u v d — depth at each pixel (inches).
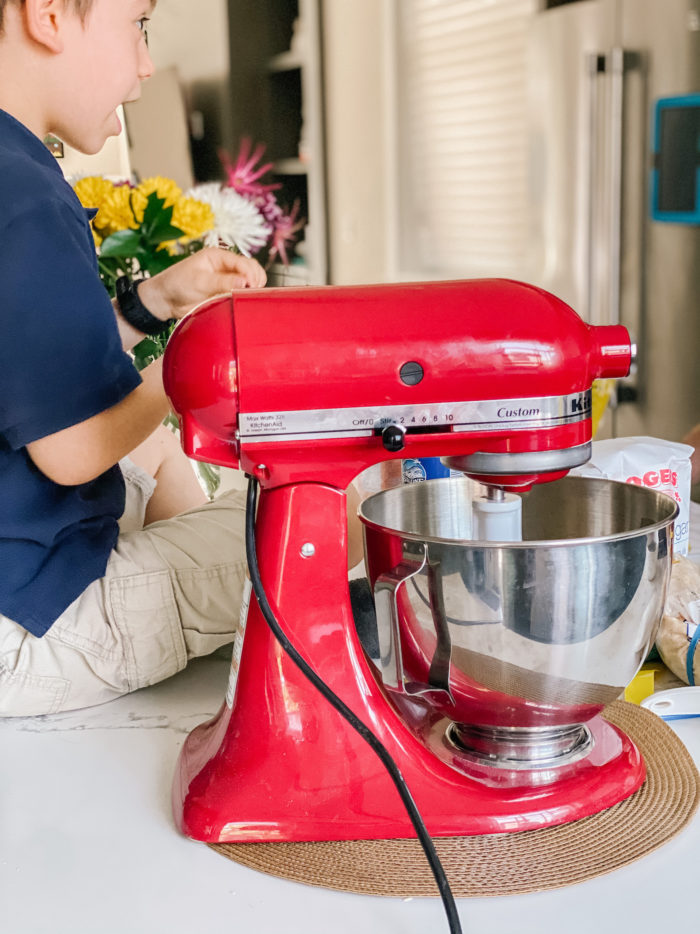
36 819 29.2
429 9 128.0
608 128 110.4
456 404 26.2
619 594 26.1
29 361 32.3
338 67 131.4
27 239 32.4
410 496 33.3
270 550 27.8
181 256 52.7
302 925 23.9
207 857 27.0
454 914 22.8
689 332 111.4
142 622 37.4
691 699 34.5
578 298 118.3
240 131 132.5
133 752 33.4
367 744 27.3
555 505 33.6
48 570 36.2
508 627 26.0
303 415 26.2
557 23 112.7
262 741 27.5
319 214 136.3
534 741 28.6
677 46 107.1
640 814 27.6
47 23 36.3
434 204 134.6
